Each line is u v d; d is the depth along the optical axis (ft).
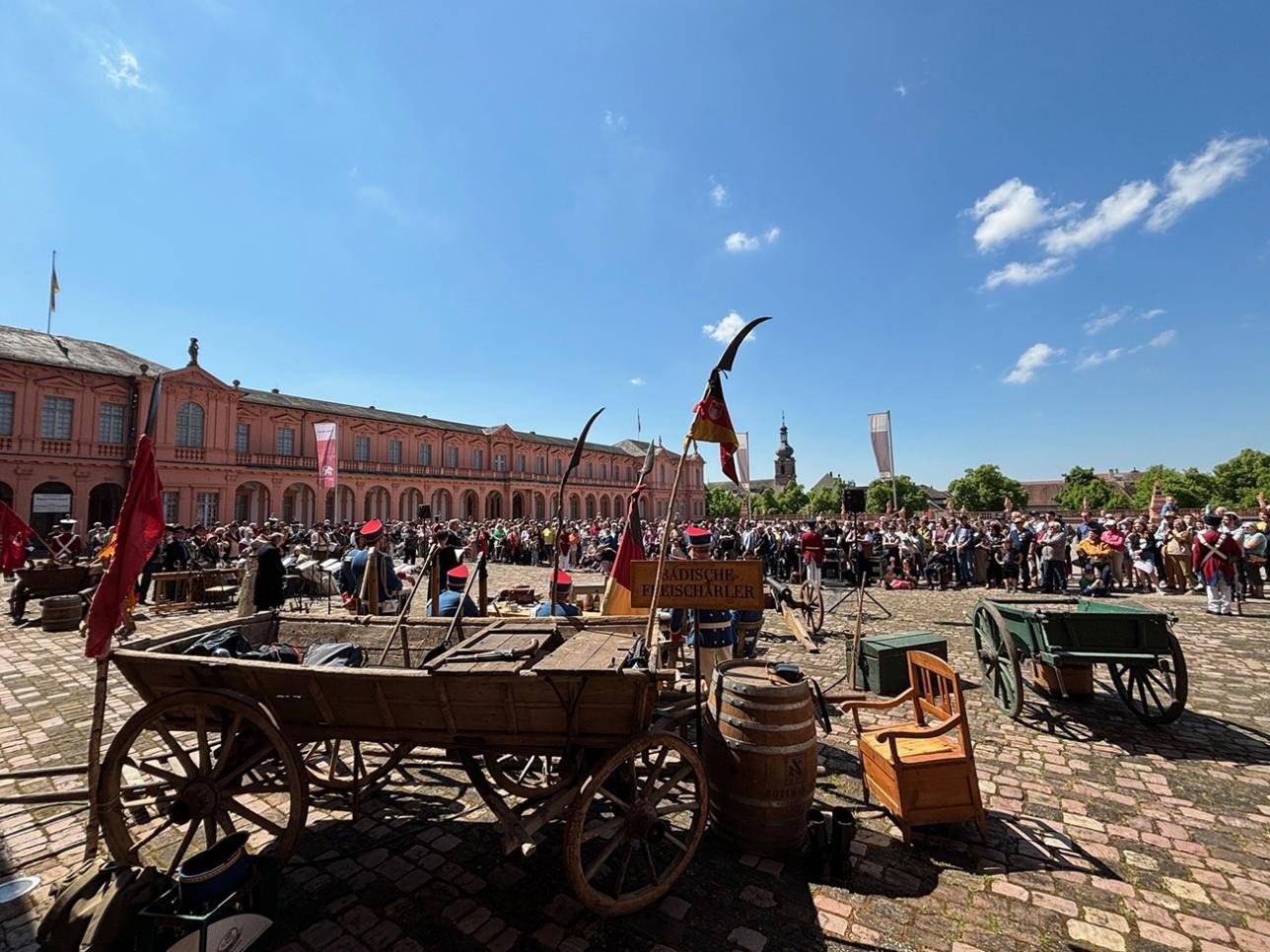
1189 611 39.29
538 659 11.28
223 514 123.54
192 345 121.19
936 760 12.55
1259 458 222.48
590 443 248.52
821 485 350.84
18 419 100.53
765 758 12.18
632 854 12.34
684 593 14.19
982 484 249.75
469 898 11.00
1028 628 20.21
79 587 41.91
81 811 14.42
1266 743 17.79
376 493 159.43
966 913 10.33
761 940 9.70
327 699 11.27
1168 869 11.52
